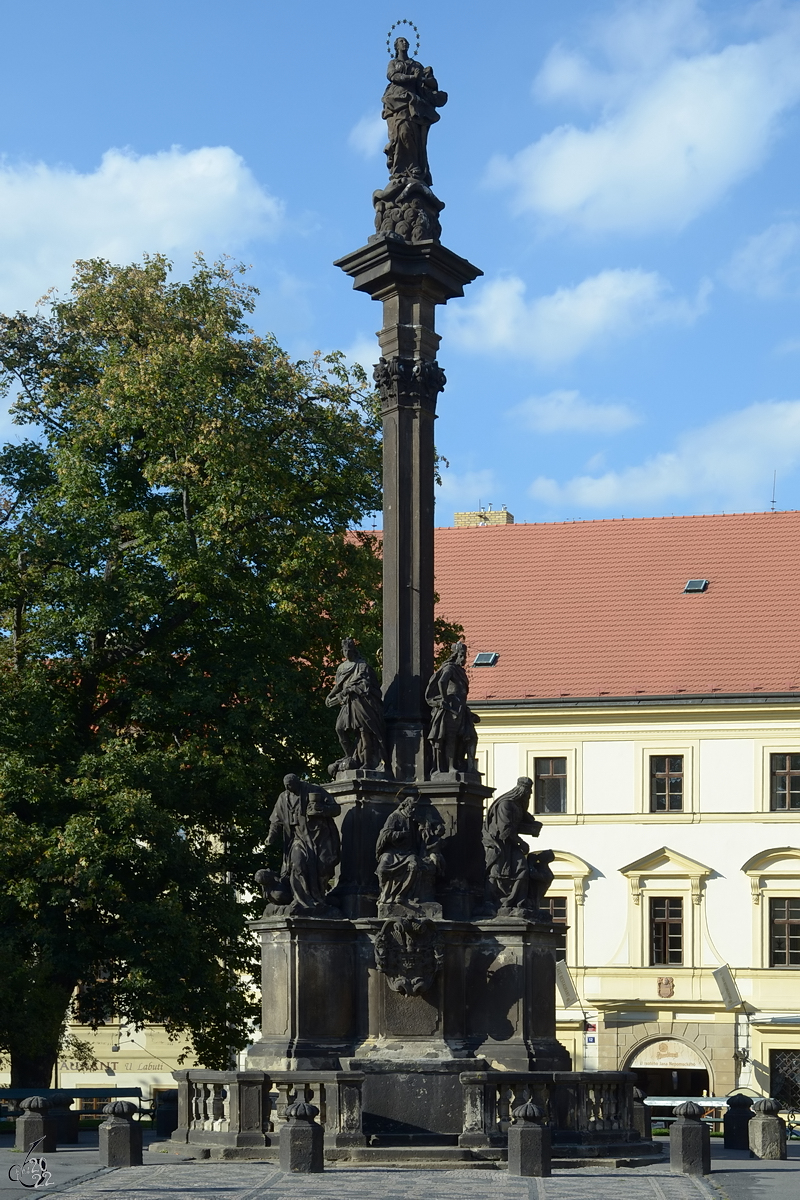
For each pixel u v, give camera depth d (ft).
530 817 75.46
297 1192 56.49
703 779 190.29
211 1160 67.56
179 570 114.93
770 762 188.75
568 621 203.00
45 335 129.08
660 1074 189.57
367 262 81.25
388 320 81.00
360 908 73.00
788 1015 183.21
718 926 187.32
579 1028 188.14
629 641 198.70
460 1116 67.97
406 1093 68.28
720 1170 70.64
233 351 122.11
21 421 129.18
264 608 119.34
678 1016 186.19
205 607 119.24
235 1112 68.33
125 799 106.73
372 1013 71.15
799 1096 182.09
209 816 120.06
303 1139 62.95
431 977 70.69
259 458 118.62
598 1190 58.80
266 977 72.49
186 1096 72.74
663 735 192.13
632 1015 187.52
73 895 108.47
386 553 79.10
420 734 76.18
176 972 109.29
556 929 73.56
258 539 118.42
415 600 78.23
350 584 121.70
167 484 119.85
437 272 81.15
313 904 72.23
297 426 124.77
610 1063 187.32
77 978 115.75
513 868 73.82
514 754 196.24
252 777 113.70
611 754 193.36
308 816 73.41
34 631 118.21
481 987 71.92
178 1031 118.83
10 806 112.27
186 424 119.44
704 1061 184.55
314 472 124.88
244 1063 71.87
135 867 112.57
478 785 75.10
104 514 120.47
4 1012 108.37
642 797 191.83
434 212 82.64
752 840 187.73
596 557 211.00
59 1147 82.74
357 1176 61.72
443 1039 70.54
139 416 118.73
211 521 116.26
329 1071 67.92
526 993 71.41
